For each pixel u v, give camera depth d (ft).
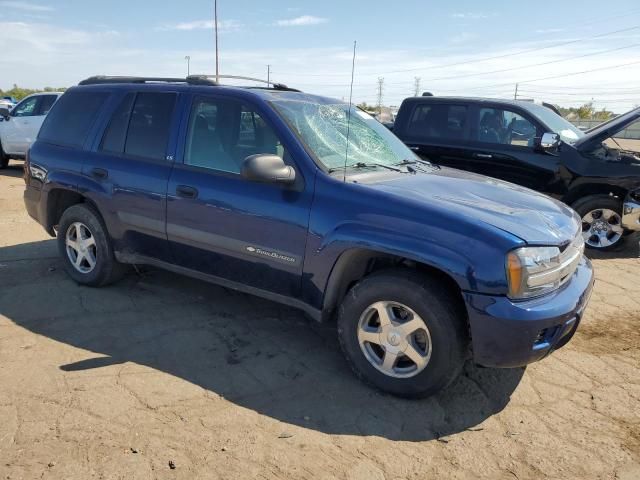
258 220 11.65
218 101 12.96
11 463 8.41
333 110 13.84
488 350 9.61
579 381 11.60
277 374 11.46
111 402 10.11
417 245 9.82
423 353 10.24
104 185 14.38
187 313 14.32
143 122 14.16
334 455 8.95
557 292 10.17
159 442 9.05
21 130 40.27
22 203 28.55
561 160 22.39
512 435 9.70
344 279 11.33
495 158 24.02
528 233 9.78
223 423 9.65
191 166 13.01
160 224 13.42
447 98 25.70
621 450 9.34
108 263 15.06
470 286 9.46
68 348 12.17
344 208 10.71
